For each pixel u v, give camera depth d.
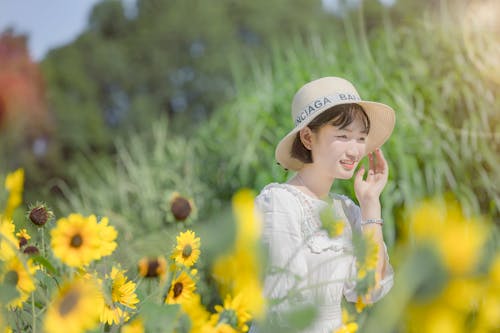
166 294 1.36
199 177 4.37
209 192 4.06
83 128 22.25
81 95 23.44
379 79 3.62
